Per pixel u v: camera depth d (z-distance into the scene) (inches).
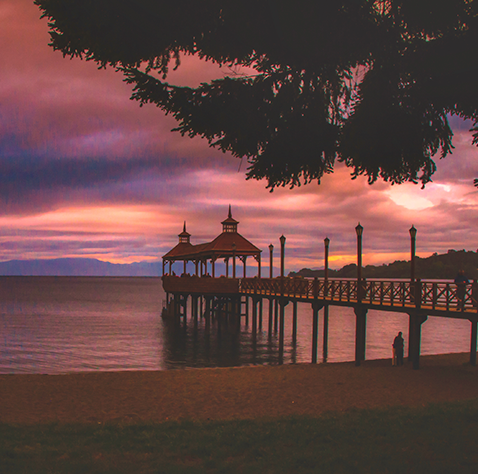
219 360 1230.9
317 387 650.2
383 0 365.4
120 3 337.4
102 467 271.4
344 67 402.9
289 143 408.5
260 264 1923.0
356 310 942.4
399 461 266.5
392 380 695.7
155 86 383.9
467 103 379.2
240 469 266.1
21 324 2114.9
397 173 419.2
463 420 362.0
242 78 402.9
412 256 862.5
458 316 706.8
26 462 280.4
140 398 584.7
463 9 351.9
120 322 2193.7
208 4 347.9
